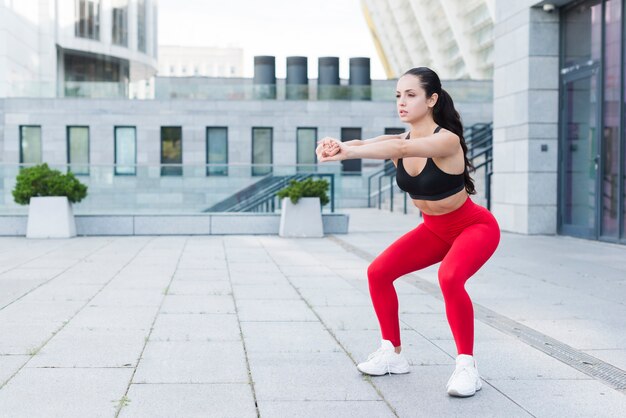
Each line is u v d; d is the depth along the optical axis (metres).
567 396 4.04
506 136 15.09
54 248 12.25
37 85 30.14
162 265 9.96
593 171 13.02
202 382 4.27
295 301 7.08
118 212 15.31
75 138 30.36
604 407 3.85
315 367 4.62
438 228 4.18
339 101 30.66
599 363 4.74
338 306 6.81
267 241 13.84
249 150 30.41
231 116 30.33
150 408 3.79
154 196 15.39
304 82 35.03
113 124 30.09
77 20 44.91
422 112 3.96
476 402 3.92
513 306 6.75
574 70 13.59
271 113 30.44
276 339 5.42
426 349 5.11
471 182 4.11
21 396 3.98
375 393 4.09
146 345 5.20
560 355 4.94
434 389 4.16
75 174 15.25
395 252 4.32
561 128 14.09
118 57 47.94
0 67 35.62
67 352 4.97
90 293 7.49
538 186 14.16
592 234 13.09
